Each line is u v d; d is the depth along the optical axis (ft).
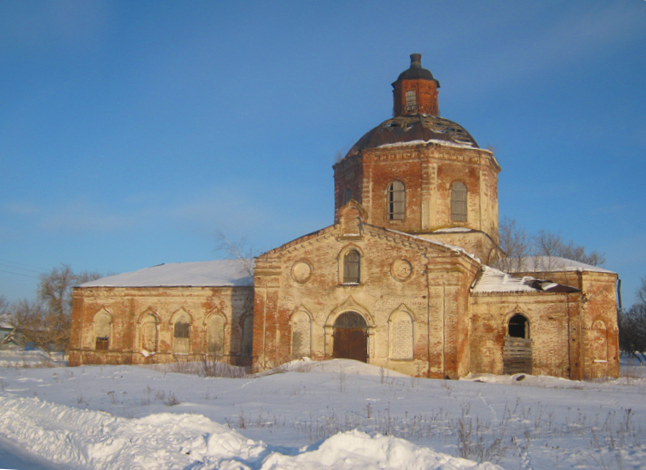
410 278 99.35
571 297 99.71
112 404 63.05
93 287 134.62
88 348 133.08
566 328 99.45
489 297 104.37
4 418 48.52
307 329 103.76
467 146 117.70
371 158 118.11
